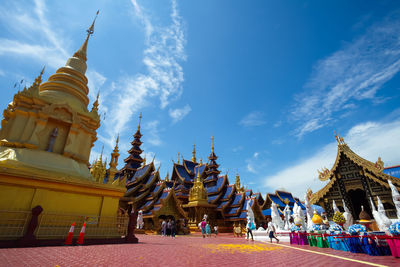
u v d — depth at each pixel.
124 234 14.09
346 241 11.22
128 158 50.09
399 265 7.14
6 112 16.45
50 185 12.26
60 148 15.86
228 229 39.31
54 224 11.81
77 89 19.02
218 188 44.22
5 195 10.91
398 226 9.17
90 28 24.30
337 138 26.64
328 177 26.55
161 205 31.23
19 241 9.81
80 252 8.56
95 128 19.02
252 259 8.47
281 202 43.50
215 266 6.80
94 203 13.86
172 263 7.09
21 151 13.57
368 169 23.38
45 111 15.24
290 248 12.80
